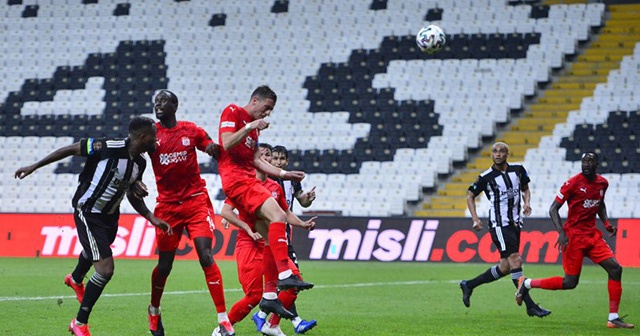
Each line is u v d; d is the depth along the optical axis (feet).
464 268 231.09
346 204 298.56
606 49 336.08
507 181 131.75
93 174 90.79
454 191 301.63
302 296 160.56
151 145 91.81
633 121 307.37
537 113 321.73
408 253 249.96
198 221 98.48
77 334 91.61
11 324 113.19
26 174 89.40
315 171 315.78
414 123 322.96
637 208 277.64
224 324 96.48
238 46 360.69
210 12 374.02
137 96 350.84
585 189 122.01
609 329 115.24
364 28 356.59
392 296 161.27
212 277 96.89
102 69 361.71
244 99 343.87
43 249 263.70
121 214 262.67
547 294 168.66
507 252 131.03
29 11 384.47
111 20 377.50
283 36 361.30
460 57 339.77
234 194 95.76
